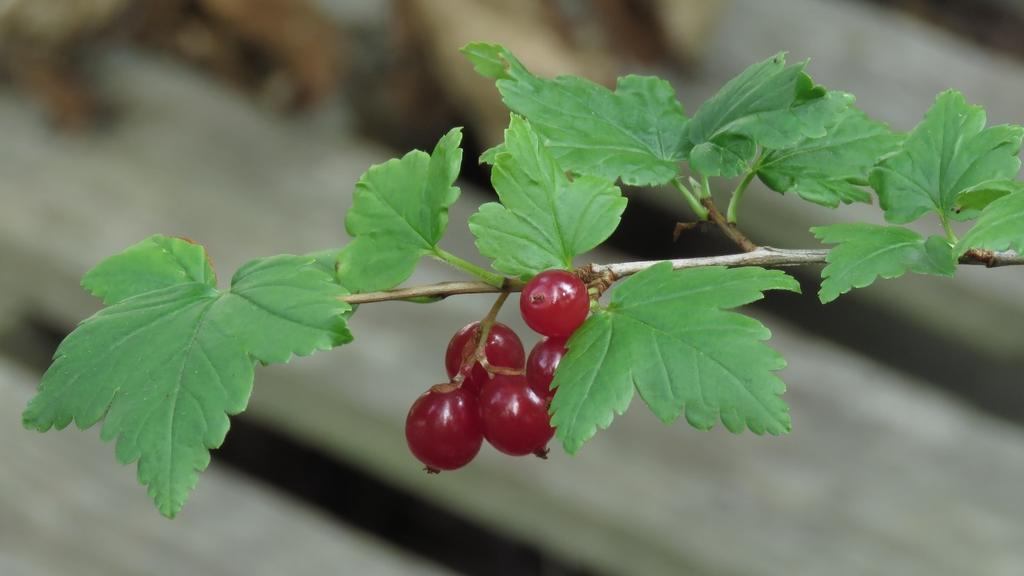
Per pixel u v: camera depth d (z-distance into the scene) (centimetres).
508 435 27
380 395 46
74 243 52
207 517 45
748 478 44
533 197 27
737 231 28
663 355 26
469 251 51
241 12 56
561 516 44
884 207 28
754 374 25
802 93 28
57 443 47
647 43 56
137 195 54
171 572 43
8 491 46
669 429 45
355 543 44
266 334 26
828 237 28
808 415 45
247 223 53
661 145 28
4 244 52
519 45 53
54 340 55
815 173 29
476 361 27
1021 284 50
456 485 46
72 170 55
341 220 53
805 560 41
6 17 55
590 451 45
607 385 25
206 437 25
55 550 44
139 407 26
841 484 43
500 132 55
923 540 42
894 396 46
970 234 26
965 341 51
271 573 43
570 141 28
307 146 56
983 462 44
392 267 27
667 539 42
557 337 27
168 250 28
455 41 54
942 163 28
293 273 27
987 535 42
